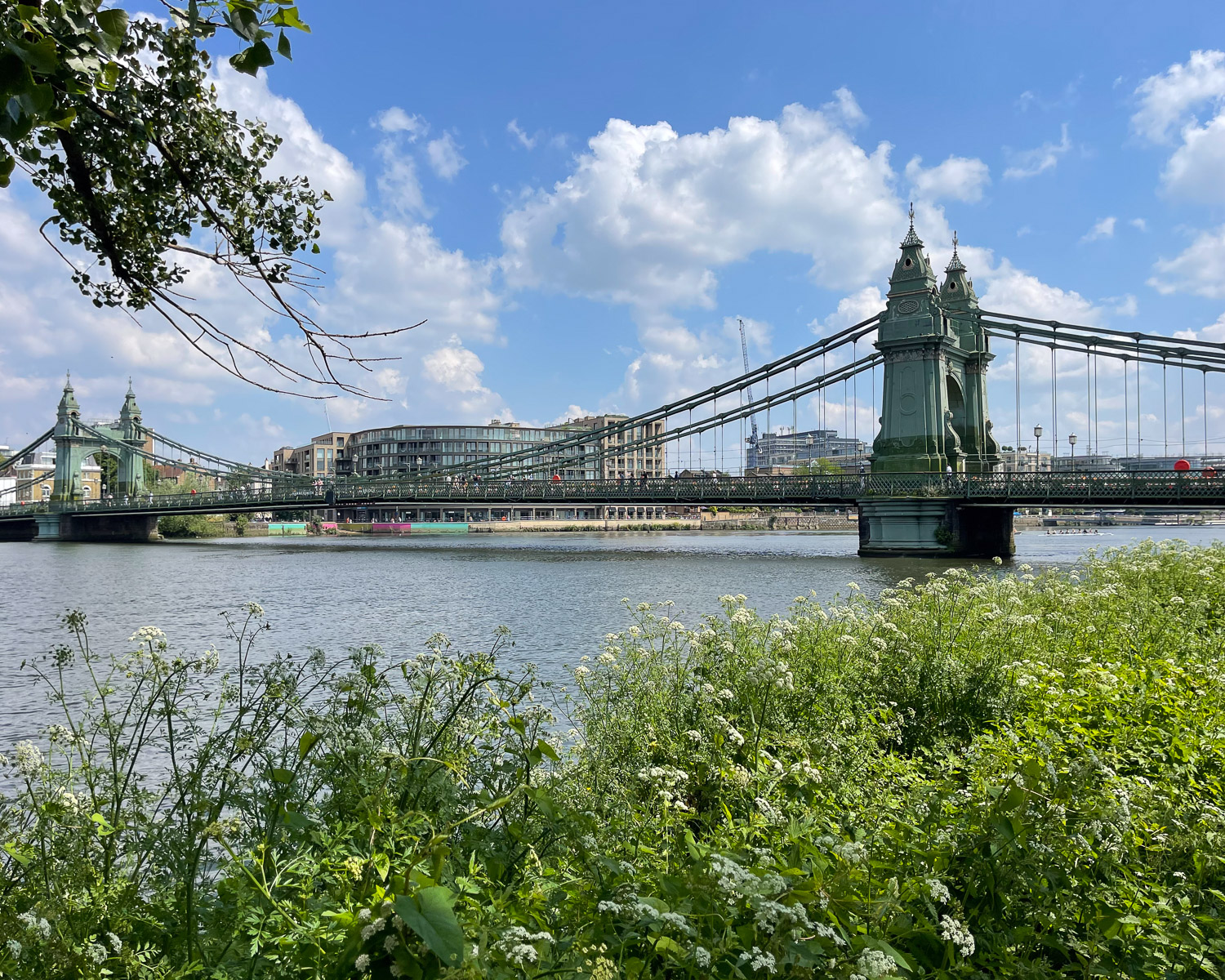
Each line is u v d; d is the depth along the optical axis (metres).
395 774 4.61
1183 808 4.75
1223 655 9.60
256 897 3.54
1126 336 46.69
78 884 3.56
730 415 59.94
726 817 4.78
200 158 6.22
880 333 48.12
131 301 6.84
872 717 7.55
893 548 47.94
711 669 7.73
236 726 5.10
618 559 53.25
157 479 122.88
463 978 2.37
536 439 173.12
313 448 183.38
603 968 2.68
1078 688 7.99
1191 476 40.50
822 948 2.87
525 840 3.96
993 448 51.78
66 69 3.63
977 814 4.03
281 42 4.21
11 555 64.12
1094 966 3.45
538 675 13.23
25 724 11.84
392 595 32.28
